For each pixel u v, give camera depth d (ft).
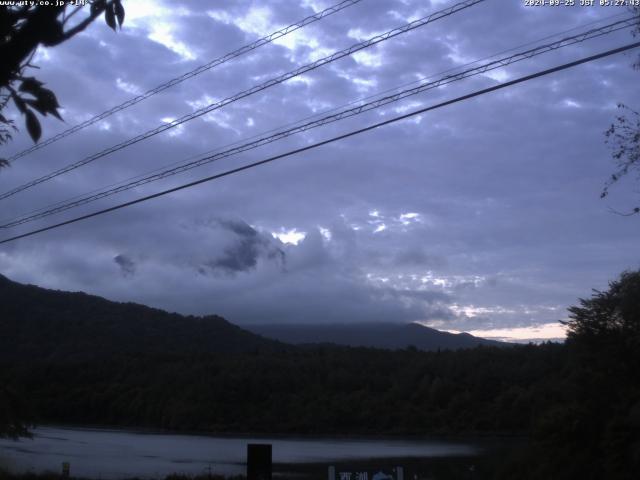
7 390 119.65
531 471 95.50
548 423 91.15
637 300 89.25
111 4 13.10
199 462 168.35
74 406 339.57
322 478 124.77
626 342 87.35
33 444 219.20
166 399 334.65
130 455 187.73
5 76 11.06
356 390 340.59
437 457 172.86
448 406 298.15
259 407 333.42
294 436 283.59
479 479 116.06
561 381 105.91
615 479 80.69
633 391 85.15
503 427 271.69
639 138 42.47
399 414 303.27
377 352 385.91
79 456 180.55
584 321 91.71
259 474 58.23
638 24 34.19
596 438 86.38
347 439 266.36
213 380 345.92
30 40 11.10
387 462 157.79
